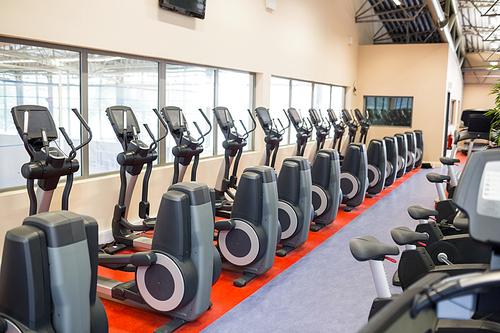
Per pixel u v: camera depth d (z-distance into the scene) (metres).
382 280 1.93
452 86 12.77
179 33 5.29
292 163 4.24
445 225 3.77
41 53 3.95
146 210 4.32
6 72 3.69
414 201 7.06
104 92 4.62
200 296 2.74
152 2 4.85
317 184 5.18
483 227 0.89
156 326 2.83
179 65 5.61
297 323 2.90
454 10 10.24
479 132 7.94
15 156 3.87
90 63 4.42
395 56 11.36
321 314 3.04
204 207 2.72
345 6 10.59
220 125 5.16
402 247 4.66
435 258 3.22
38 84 3.96
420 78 11.17
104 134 4.69
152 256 2.69
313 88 9.64
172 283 2.68
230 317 2.97
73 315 1.93
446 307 0.87
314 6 8.95
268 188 3.51
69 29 3.96
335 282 3.63
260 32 7.04
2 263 1.89
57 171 3.10
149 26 4.84
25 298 1.84
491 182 0.90
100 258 3.09
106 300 3.21
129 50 4.61
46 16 3.75
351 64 11.32
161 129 5.42
